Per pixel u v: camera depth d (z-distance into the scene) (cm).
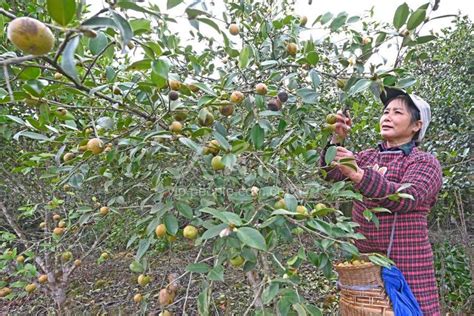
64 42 66
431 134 313
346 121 152
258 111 124
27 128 162
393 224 148
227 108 123
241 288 214
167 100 119
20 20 61
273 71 143
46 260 238
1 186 252
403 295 136
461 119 309
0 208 264
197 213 123
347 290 145
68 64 66
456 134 305
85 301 287
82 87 85
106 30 85
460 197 300
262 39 168
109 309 270
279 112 124
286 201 104
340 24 141
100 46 97
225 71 166
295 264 113
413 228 147
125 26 69
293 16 161
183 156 134
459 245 326
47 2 62
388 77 122
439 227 326
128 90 121
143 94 121
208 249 187
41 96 98
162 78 95
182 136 115
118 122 129
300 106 136
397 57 120
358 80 120
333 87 176
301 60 130
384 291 138
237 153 108
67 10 63
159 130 120
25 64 80
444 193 288
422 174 145
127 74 161
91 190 211
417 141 169
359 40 137
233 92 116
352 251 108
